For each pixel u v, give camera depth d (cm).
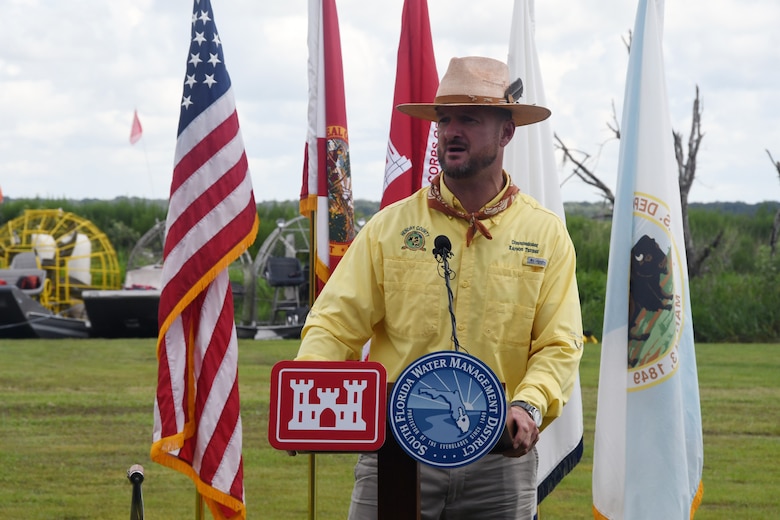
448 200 395
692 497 524
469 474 387
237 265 2261
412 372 300
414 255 394
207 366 581
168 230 584
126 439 1024
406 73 603
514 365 394
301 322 2027
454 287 390
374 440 297
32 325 1861
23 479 864
